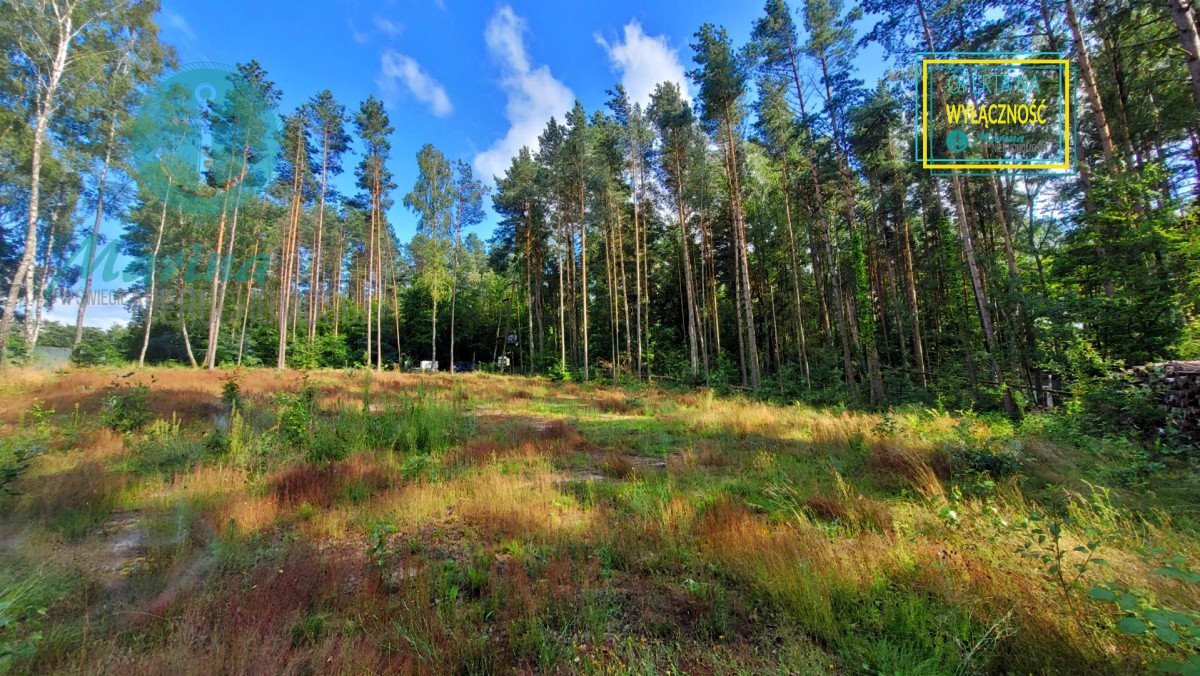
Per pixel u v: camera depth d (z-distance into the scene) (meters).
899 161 18.55
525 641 2.32
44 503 4.01
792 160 17.78
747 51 15.59
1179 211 8.34
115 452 5.82
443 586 2.86
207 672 1.89
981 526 3.35
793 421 10.19
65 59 14.66
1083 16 10.38
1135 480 4.52
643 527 3.83
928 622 2.34
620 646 2.35
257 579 2.86
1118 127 11.50
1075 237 9.48
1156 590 2.44
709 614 2.64
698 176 21.14
